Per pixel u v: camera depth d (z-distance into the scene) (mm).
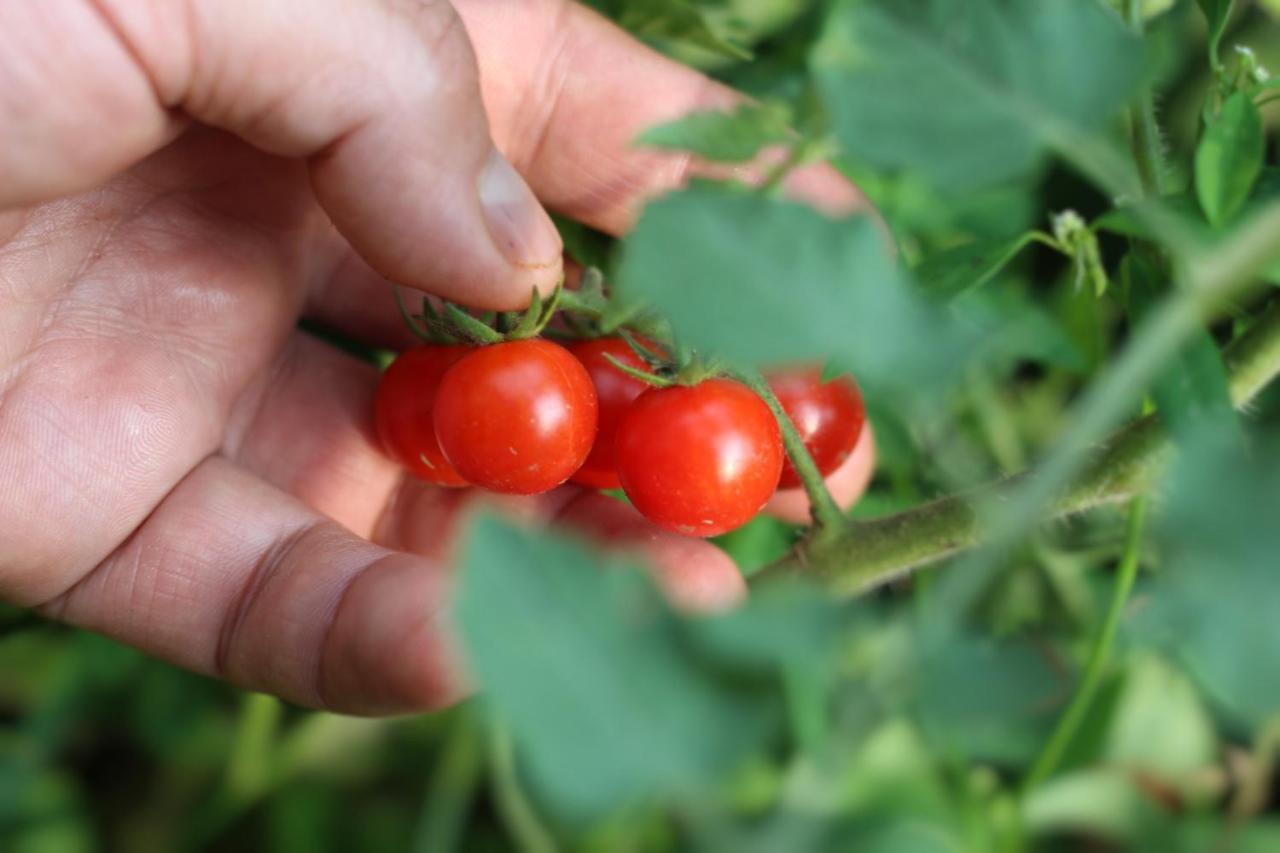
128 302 311
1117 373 141
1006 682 112
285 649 287
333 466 327
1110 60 130
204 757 365
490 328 268
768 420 257
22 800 352
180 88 272
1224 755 309
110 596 305
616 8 329
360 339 348
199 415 314
